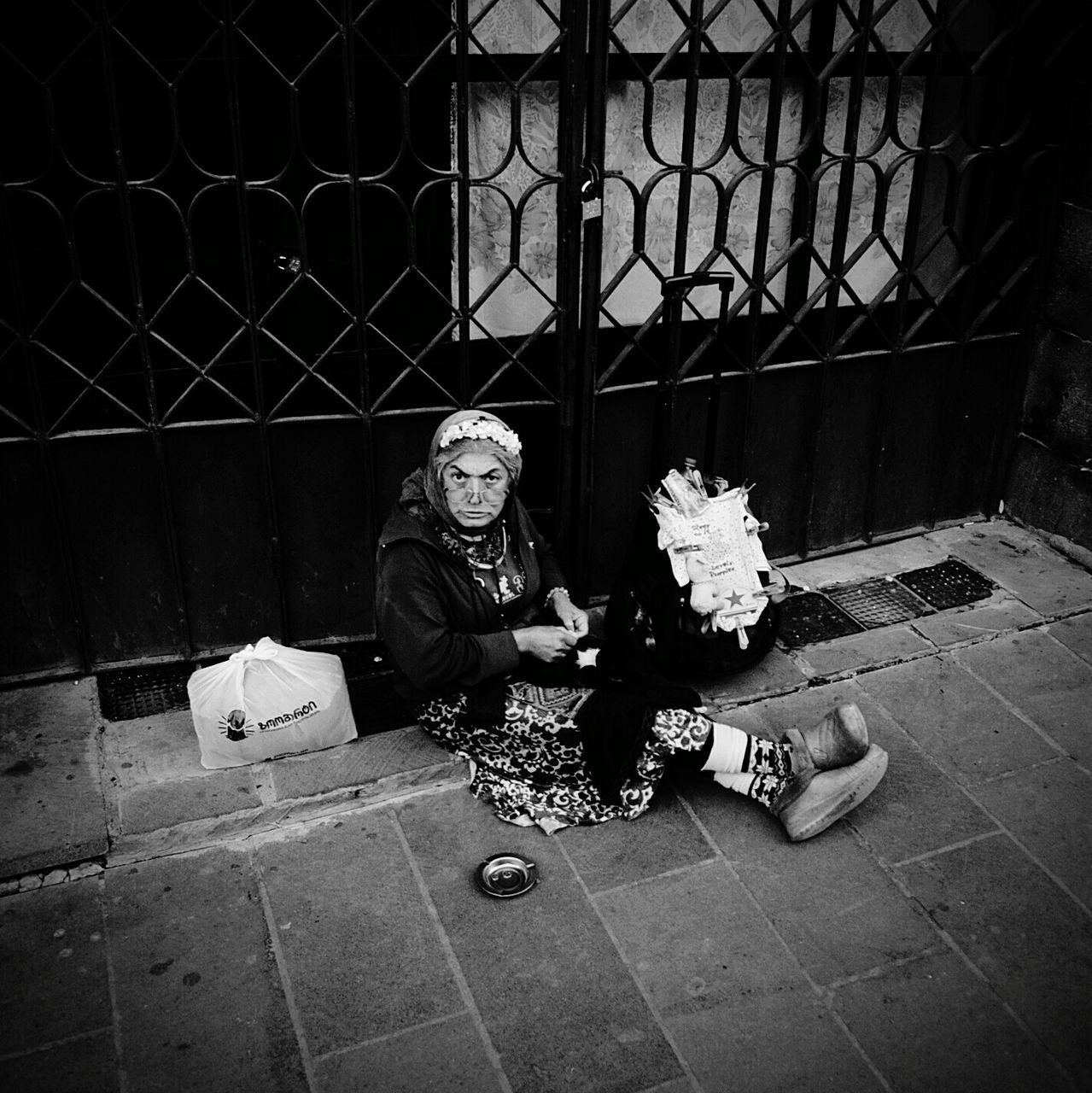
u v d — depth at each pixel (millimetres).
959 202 4031
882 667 3828
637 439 3852
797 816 3086
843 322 4039
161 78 2912
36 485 3328
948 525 4605
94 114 2938
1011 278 4133
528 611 3338
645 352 3762
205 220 3145
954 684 3758
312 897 2951
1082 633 4000
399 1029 2627
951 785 3365
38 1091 2475
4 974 2727
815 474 4207
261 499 3547
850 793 3059
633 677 3381
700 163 3639
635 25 3326
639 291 3730
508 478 2998
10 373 3186
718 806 3268
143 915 2889
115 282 3146
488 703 3092
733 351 3770
